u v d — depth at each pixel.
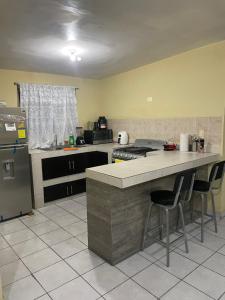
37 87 4.05
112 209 2.05
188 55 3.12
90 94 4.83
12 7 1.81
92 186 2.21
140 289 1.81
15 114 3.10
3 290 1.85
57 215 3.29
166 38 2.59
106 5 1.81
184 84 3.23
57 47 2.79
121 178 1.87
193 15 2.02
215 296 1.72
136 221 2.28
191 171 2.13
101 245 2.21
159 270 2.03
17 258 2.27
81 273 2.02
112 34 2.42
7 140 3.05
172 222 2.68
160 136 3.71
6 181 3.10
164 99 3.55
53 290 1.83
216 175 2.51
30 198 3.33
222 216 3.07
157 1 1.77
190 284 1.85
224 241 2.48
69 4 1.78
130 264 2.13
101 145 4.29
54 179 3.75
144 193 2.33
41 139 4.16
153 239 2.48
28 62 3.39
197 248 2.36
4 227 2.96
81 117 4.74
